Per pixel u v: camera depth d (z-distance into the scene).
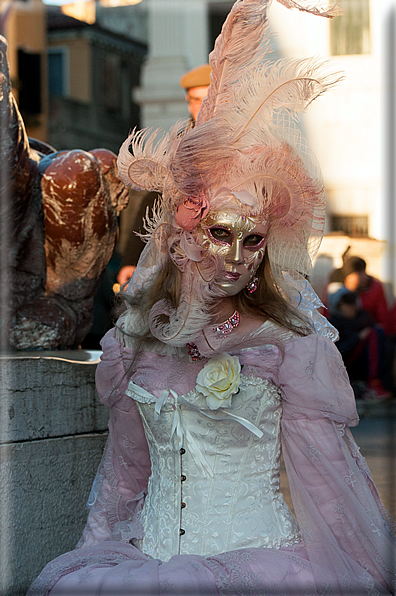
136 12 21.94
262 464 1.90
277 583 1.71
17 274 2.81
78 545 2.21
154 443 2.01
